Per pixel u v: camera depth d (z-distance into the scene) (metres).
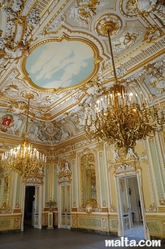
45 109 11.29
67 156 12.91
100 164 10.55
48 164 13.62
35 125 13.07
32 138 13.21
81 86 9.08
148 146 8.73
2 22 5.34
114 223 9.16
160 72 8.09
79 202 11.16
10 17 5.16
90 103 10.48
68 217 12.03
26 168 8.14
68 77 8.38
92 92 9.50
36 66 7.50
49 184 13.21
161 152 8.23
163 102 8.48
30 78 8.25
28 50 6.54
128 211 9.67
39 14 5.31
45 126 13.32
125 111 4.94
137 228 11.50
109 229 9.24
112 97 5.55
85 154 11.62
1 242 7.96
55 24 5.75
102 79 8.62
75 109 11.09
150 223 7.87
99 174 10.45
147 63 7.66
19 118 12.09
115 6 5.38
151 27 6.06
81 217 10.81
